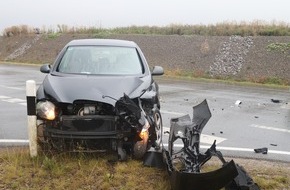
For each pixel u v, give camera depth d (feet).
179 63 80.53
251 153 22.58
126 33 111.45
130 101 18.03
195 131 18.52
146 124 18.35
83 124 17.92
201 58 80.53
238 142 25.00
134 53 24.57
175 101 41.19
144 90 20.02
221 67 75.10
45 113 18.06
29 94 18.34
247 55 77.36
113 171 17.62
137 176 17.24
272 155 22.31
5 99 39.91
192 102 40.68
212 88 54.90
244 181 15.60
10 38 124.67
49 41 113.80
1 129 26.68
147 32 109.40
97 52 24.02
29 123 18.53
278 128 29.48
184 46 87.45
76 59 23.16
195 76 72.28
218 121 31.50
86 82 19.74
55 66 22.72
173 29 105.60
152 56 86.33
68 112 18.63
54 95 18.52
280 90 55.77
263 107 39.34
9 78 60.90
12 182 16.30
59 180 16.53
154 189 16.03
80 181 16.42
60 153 18.70
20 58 107.24
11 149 21.35
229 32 92.58
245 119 32.68
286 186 16.97
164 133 26.18
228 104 40.63
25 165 17.92
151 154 18.66
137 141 18.38
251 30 90.33
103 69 22.44
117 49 24.61
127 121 17.95
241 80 68.33
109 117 17.99
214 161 20.38
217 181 13.89
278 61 72.64
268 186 16.70
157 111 21.13
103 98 18.26
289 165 20.39
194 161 16.92
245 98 45.68
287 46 76.95
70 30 120.57
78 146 18.13
